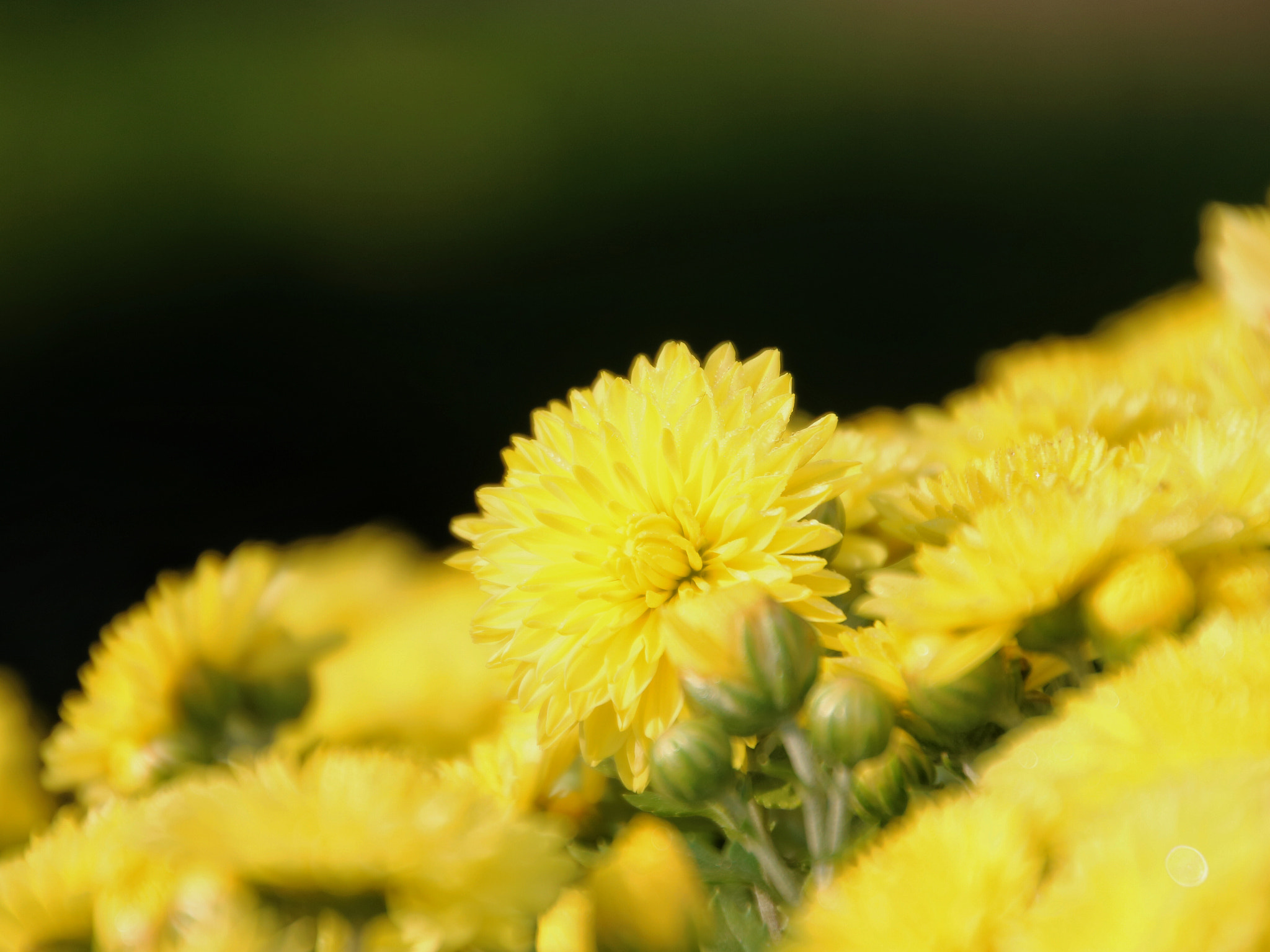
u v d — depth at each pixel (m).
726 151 2.44
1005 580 0.41
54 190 2.40
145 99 2.64
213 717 0.47
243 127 2.61
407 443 1.82
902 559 0.45
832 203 2.21
